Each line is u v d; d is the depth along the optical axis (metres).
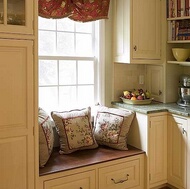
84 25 3.27
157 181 3.14
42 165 2.56
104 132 3.10
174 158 3.09
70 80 3.22
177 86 3.52
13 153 2.25
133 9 3.14
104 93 3.42
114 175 2.84
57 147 3.07
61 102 3.18
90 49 3.34
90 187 2.69
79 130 2.94
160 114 3.08
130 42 3.15
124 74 3.54
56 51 3.12
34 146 2.34
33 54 2.27
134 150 3.06
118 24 3.30
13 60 2.19
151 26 3.29
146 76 3.68
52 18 2.92
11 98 2.21
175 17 3.24
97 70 3.38
